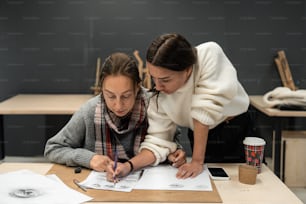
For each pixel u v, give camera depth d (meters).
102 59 3.27
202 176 1.31
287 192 1.19
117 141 1.50
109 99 1.35
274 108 2.66
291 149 2.71
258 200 1.13
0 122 2.97
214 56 1.36
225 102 1.37
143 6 3.19
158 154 1.41
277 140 2.72
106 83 1.32
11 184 1.19
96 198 1.12
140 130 1.51
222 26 3.21
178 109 1.42
